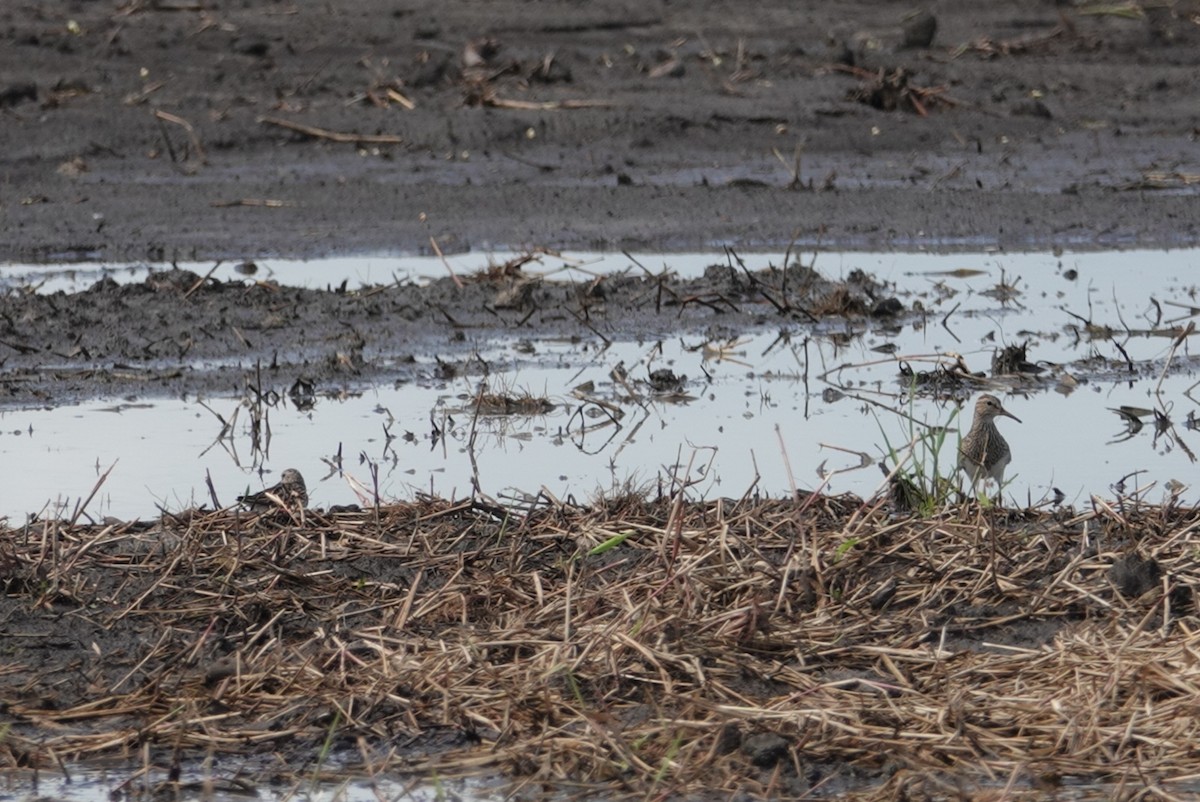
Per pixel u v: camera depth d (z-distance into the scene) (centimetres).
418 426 3509
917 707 2045
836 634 2245
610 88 7469
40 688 2162
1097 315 4453
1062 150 6662
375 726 2048
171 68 7638
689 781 1919
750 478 3086
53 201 5781
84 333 4181
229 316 4334
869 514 2575
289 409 3647
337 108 7000
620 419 3559
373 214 5638
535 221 5562
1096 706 1991
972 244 5344
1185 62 8325
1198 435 3456
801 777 1928
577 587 2358
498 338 4269
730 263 4744
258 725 2070
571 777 1947
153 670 2209
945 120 7031
